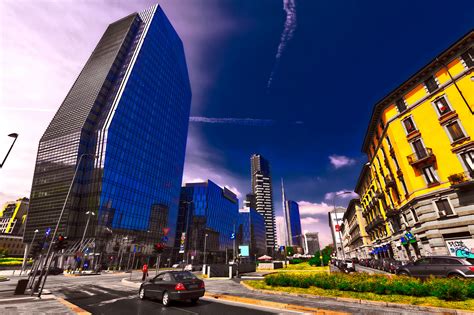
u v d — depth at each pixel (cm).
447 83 2433
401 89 2900
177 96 10388
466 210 2183
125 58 8794
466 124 2272
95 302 1197
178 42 11406
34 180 7062
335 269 3391
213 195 12300
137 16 9881
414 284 977
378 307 886
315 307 908
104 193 6197
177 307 1046
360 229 6328
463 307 765
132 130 7419
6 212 15825
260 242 18138
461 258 1284
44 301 1195
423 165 2605
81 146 6825
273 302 1026
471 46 2273
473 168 2200
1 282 2488
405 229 3034
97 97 7538
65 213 6069
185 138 10906
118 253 5978
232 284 1898
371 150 4266
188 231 10631
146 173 7706
